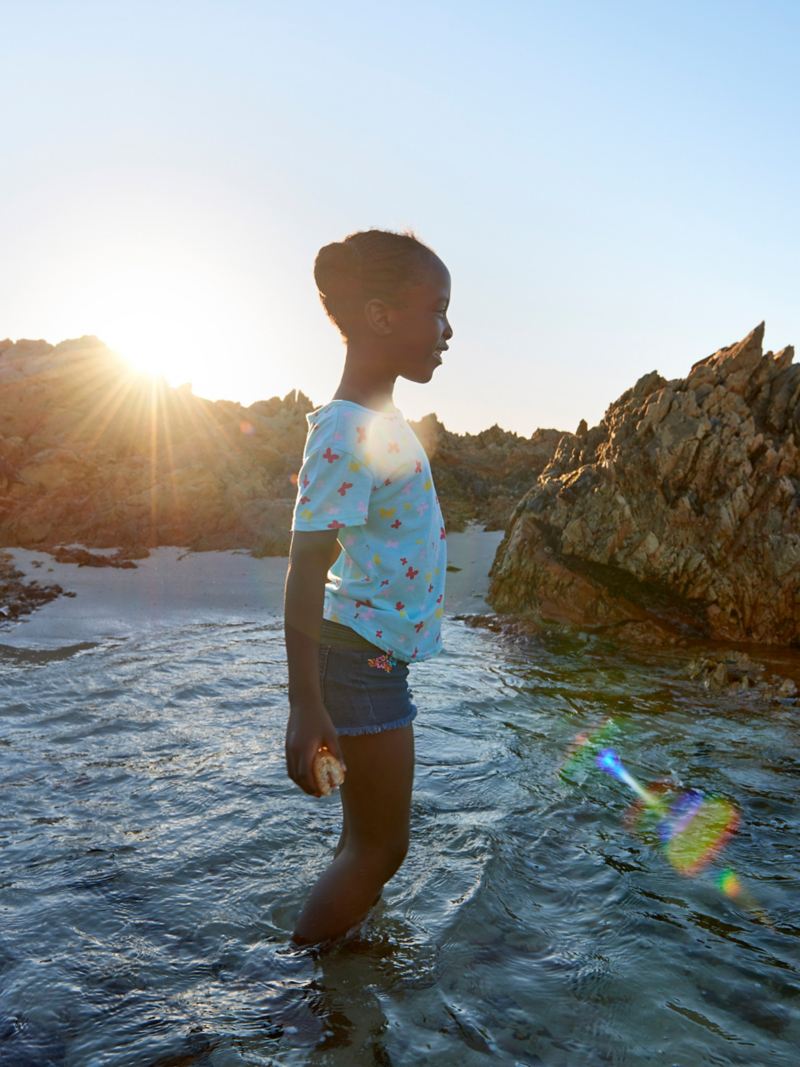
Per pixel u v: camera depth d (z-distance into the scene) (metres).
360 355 2.03
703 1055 1.71
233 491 12.66
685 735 4.17
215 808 3.04
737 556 7.49
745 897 2.44
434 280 2.00
